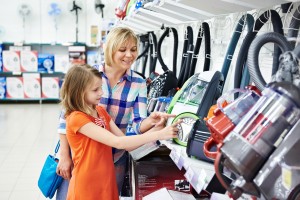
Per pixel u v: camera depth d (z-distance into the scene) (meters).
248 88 0.93
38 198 3.24
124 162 2.11
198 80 1.64
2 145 4.83
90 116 1.67
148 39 4.09
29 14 8.47
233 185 0.80
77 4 8.64
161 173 1.75
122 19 3.65
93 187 1.65
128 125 2.00
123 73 1.90
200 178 1.07
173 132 1.41
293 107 0.72
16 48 8.37
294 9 1.37
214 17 2.22
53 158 2.00
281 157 0.71
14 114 7.00
